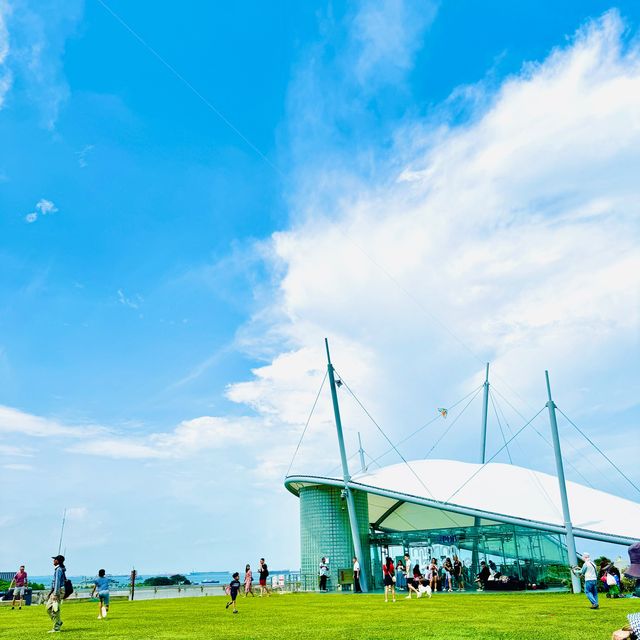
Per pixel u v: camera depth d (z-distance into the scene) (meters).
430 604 25.12
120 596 42.94
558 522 35.69
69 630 17.47
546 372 33.31
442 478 43.62
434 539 39.62
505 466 45.53
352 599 31.33
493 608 21.80
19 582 31.00
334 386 43.94
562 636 12.91
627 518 36.66
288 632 15.77
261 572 40.03
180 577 67.56
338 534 42.66
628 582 27.48
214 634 15.78
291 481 44.78
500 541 37.16
